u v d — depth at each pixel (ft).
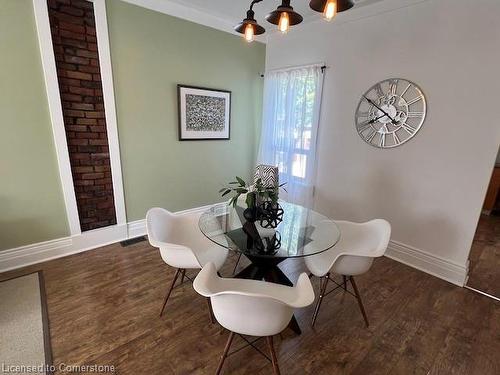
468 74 7.00
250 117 12.95
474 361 5.25
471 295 7.30
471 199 7.40
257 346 5.44
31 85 7.23
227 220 6.82
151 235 5.76
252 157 13.60
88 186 8.87
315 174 11.31
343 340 5.65
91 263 8.23
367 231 6.82
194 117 10.83
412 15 7.79
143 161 9.91
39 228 8.09
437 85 7.57
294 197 12.02
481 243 10.56
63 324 5.78
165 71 9.72
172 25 9.55
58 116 7.75
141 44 8.98
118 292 6.91
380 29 8.55
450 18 7.11
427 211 8.29
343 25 9.51
